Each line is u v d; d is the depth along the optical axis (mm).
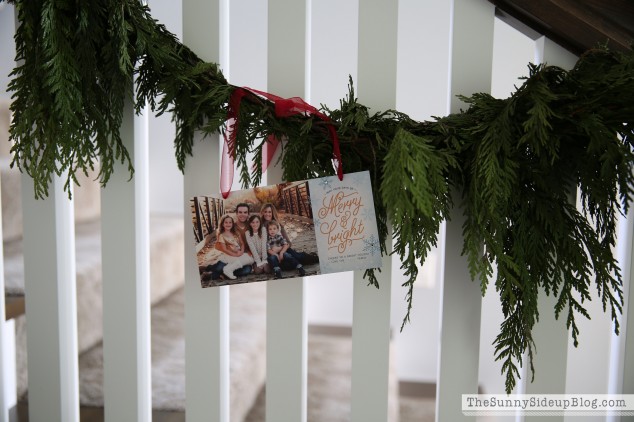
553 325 710
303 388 740
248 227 607
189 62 631
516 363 776
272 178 694
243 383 1094
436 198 564
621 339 746
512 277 544
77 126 559
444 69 1526
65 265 745
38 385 759
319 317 1887
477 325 711
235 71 1568
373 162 613
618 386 753
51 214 727
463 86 684
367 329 719
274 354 734
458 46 676
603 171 512
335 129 613
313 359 1668
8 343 1000
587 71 566
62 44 530
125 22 545
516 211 587
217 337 732
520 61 1460
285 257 608
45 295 741
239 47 1554
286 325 726
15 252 1171
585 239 577
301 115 619
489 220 556
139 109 653
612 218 570
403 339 1799
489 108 577
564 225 573
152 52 574
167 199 1823
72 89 539
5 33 1470
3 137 1379
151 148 1791
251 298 1630
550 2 604
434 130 605
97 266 1164
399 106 1563
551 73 555
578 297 1141
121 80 596
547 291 607
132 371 745
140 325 744
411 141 523
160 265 1424
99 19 553
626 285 733
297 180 646
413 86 1547
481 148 554
